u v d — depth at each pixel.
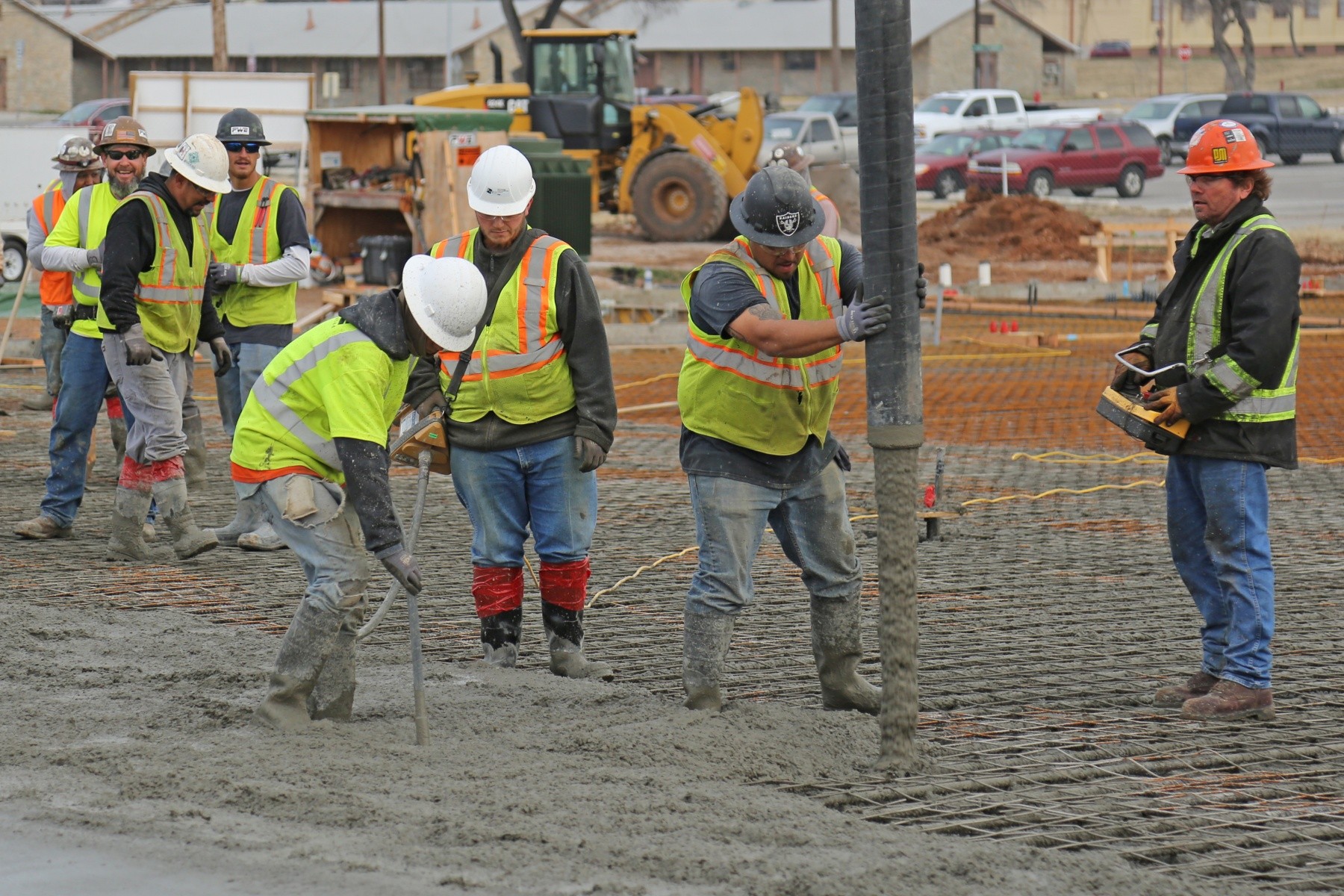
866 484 24.47
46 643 14.12
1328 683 13.55
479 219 13.11
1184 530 12.87
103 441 27.03
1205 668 13.01
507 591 13.87
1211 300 12.25
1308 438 29.06
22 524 19.16
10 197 53.25
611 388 13.48
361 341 10.60
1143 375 12.55
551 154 52.09
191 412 19.16
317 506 11.14
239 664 13.48
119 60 144.88
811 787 10.48
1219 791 10.63
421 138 44.78
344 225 49.72
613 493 23.64
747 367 11.49
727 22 147.62
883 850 8.99
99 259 17.81
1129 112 105.81
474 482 13.51
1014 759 11.25
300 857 8.80
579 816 9.48
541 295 13.14
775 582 17.80
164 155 16.88
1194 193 12.34
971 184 83.69
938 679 13.66
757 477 11.82
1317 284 55.84
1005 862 8.88
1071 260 64.19
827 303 11.72
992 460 26.75
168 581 17.02
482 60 138.12
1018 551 19.52
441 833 9.16
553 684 13.08
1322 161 107.44
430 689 12.94
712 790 10.08
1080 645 14.93
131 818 9.42
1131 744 11.72
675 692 13.08
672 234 61.09
